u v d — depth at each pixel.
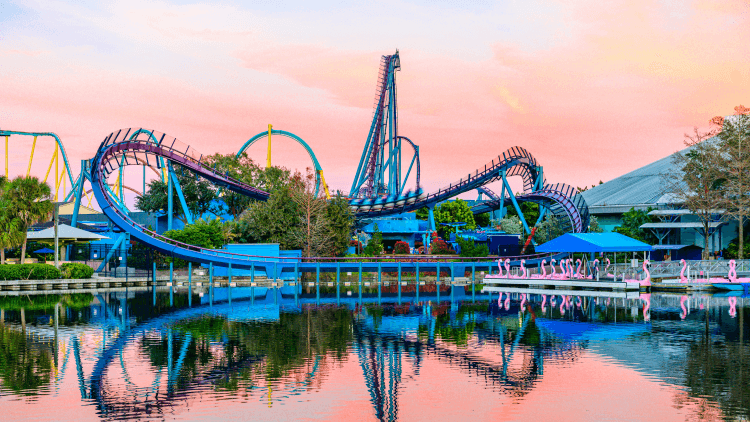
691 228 101.81
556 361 29.45
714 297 58.28
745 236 99.62
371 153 125.38
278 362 29.31
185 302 55.22
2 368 28.03
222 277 80.50
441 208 149.38
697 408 22.02
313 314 46.62
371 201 101.38
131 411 21.94
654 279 70.12
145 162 87.75
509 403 22.80
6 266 68.69
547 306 51.50
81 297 59.44
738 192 90.50
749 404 22.41
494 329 39.00
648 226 97.94
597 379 26.03
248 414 21.66
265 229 86.69
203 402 22.98
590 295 61.34
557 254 87.94
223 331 38.22
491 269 81.88
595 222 104.62
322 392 24.30
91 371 27.47
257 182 122.12
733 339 34.66
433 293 65.12
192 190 115.19
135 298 58.88
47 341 34.59
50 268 70.00
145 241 73.62
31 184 72.88
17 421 20.78
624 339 35.03
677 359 29.59
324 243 87.12
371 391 24.38
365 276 83.69
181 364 28.86
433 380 26.09
